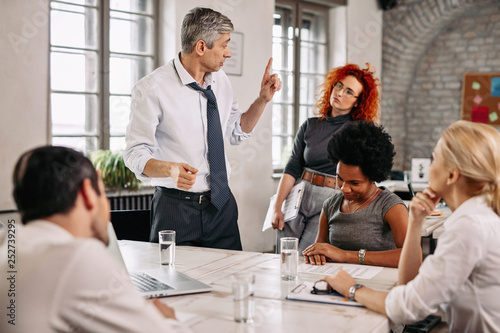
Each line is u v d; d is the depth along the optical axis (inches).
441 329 108.1
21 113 148.0
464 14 278.1
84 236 40.9
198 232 93.0
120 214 105.3
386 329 52.6
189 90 92.3
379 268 72.5
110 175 159.9
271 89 102.8
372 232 77.4
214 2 189.3
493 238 51.9
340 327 50.1
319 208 108.7
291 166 116.1
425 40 282.2
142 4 182.9
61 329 36.4
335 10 247.0
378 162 74.2
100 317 37.2
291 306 56.6
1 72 143.1
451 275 50.9
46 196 39.0
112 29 176.9
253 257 81.2
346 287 58.8
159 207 92.5
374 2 263.9
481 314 52.7
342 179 77.9
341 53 247.3
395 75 284.2
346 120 111.0
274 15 226.8
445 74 287.3
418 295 51.4
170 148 93.4
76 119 169.6
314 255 76.5
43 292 36.4
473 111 281.9
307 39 243.4
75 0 166.7
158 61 187.0
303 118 244.8
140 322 38.4
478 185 54.1
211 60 91.1
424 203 60.4
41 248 37.6
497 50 272.7
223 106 100.5
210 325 50.6
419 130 297.6
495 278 52.0
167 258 74.1
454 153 54.2
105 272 37.8
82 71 169.9
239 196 201.9
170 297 59.8
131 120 91.9
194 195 92.5
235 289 51.6
